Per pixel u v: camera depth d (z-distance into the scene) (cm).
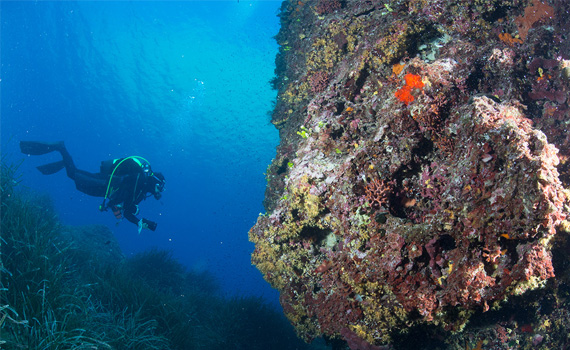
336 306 295
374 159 279
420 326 273
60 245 538
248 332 666
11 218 463
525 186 201
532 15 347
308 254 340
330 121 348
